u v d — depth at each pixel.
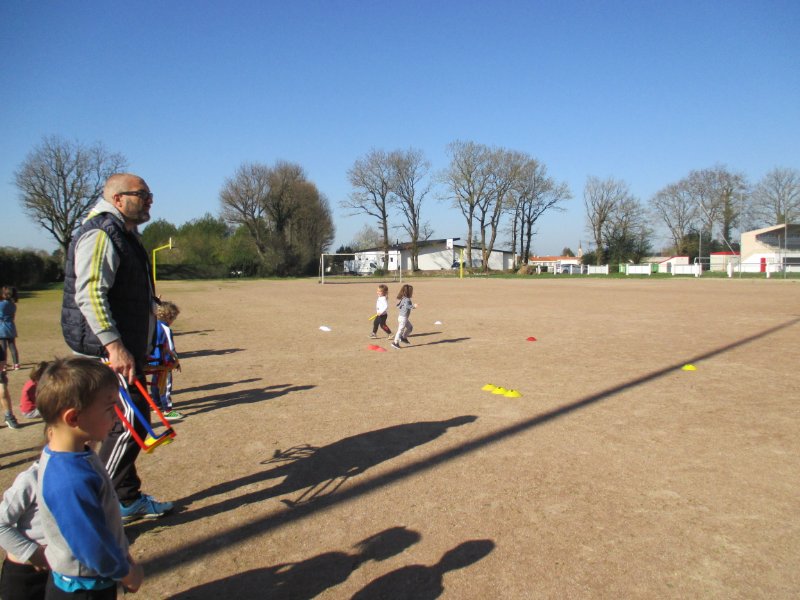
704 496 3.86
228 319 17.14
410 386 7.44
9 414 5.66
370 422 5.72
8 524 2.10
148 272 3.54
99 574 1.96
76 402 2.00
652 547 3.18
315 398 6.82
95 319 3.04
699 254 65.81
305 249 70.31
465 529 3.41
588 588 2.78
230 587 2.84
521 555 3.10
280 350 10.79
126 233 3.36
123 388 3.24
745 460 4.54
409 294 11.04
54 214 51.41
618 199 71.25
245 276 68.00
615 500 3.80
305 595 2.75
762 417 5.76
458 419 5.79
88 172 52.12
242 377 8.16
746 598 2.69
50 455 2.03
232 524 3.52
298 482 4.18
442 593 2.74
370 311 19.92
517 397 6.72
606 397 6.66
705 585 2.80
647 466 4.42
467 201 68.12
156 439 2.89
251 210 67.94
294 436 5.29
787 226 58.34
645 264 67.38
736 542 3.24
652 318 16.06
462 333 13.18
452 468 4.41
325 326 14.91
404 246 76.44
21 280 39.62
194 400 6.77
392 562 3.05
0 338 9.07
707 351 9.98
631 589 2.77
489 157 66.62
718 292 29.02
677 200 71.12
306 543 3.27
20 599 2.21
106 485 2.09
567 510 3.66
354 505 3.77
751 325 14.00
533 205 69.62
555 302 23.09
